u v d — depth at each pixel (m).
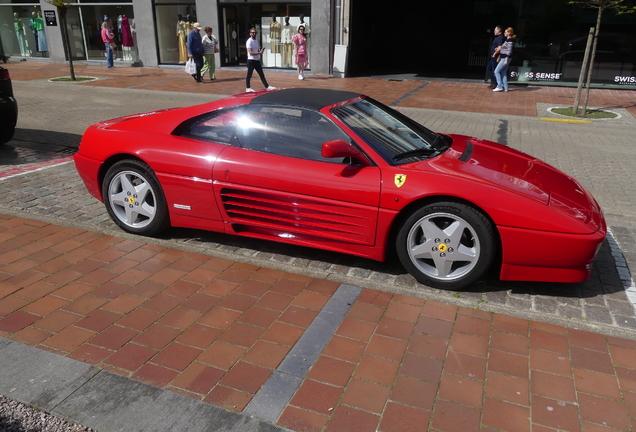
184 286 3.78
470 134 9.95
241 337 3.19
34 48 23.73
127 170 4.46
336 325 3.34
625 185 6.85
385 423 2.52
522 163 4.22
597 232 3.50
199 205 4.31
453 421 2.54
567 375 2.91
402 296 3.73
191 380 2.79
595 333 3.32
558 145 9.21
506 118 11.84
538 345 3.18
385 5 21.80
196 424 2.47
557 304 3.64
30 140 8.44
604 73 16.58
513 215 3.47
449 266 3.72
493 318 3.46
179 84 16.73
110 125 4.77
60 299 3.56
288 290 3.77
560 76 17.02
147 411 2.55
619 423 2.56
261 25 20.09
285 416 2.54
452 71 21.73
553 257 3.49
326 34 18.81
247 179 4.07
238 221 4.25
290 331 3.26
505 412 2.61
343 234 3.94
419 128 4.60
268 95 4.45
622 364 3.02
